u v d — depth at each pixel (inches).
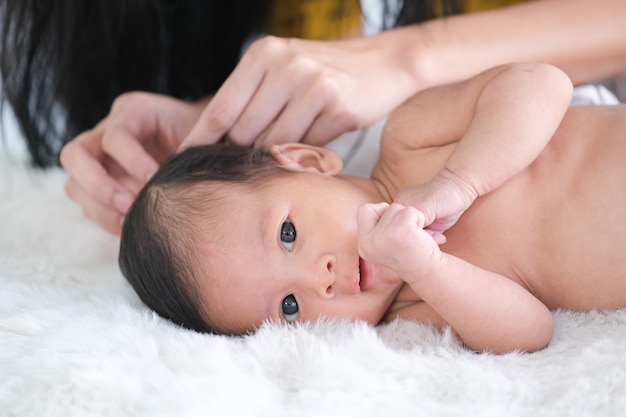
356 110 42.0
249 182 37.0
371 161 47.8
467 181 33.3
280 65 40.9
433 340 32.3
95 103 57.3
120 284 40.4
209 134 41.6
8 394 26.8
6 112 69.0
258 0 58.5
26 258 44.9
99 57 55.6
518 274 36.0
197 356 28.2
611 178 34.5
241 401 25.7
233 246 35.2
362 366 28.3
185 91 60.1
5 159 61.4
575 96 45.9
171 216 37.1
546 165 36.1
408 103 40.8
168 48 58.2
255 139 41.8
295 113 40.7
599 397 26.2
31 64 56.1
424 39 47.1
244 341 31.1
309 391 26.7
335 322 33.0
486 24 48.0
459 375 27.8
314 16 64.6
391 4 55.1
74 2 53.2
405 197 33.0
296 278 34.1
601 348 29.7
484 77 37.3
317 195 35.6
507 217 35.9
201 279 35.5
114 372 27.1
